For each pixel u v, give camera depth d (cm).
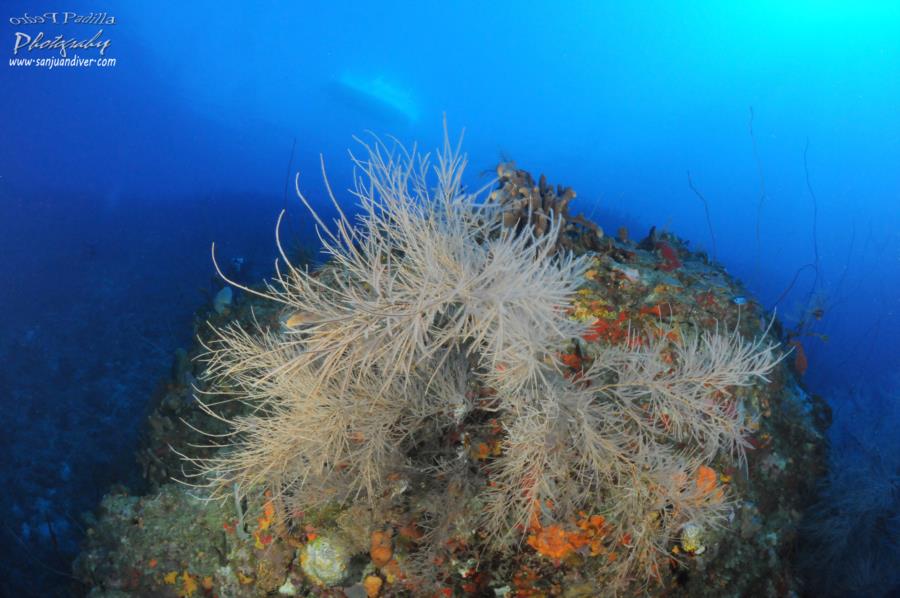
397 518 89
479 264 77
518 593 87
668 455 83
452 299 72
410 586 90
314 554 92
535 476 79
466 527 86
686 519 87
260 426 89
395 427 88
